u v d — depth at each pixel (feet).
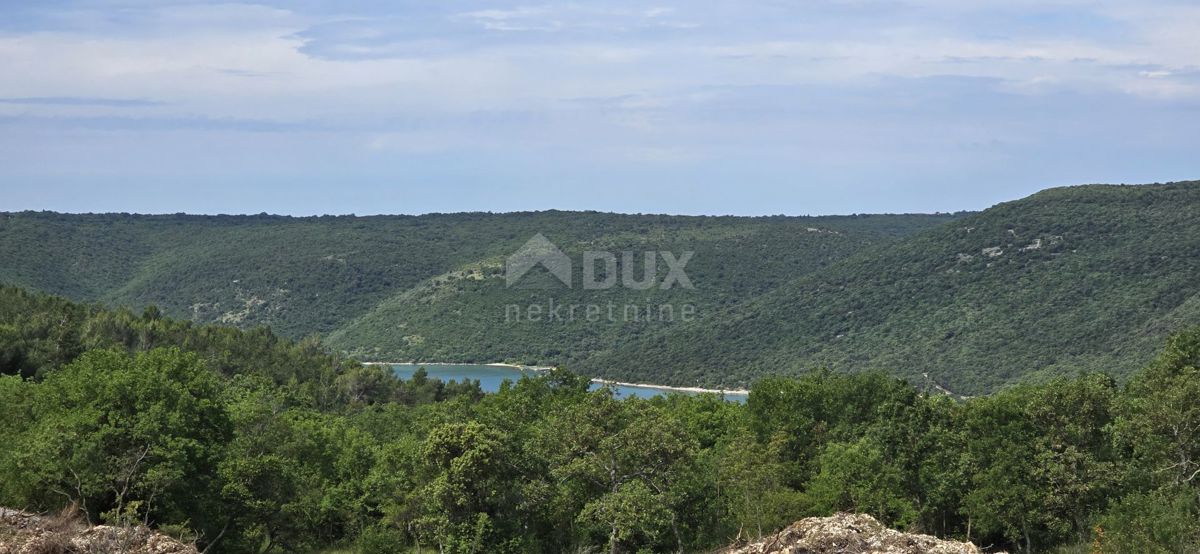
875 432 184.75
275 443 197.36
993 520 166.71
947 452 176.55
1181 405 160.15
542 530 156.46
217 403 164.04
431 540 161.27
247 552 153.69
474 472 142.92
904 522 170.71
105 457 132.98
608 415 165.58
